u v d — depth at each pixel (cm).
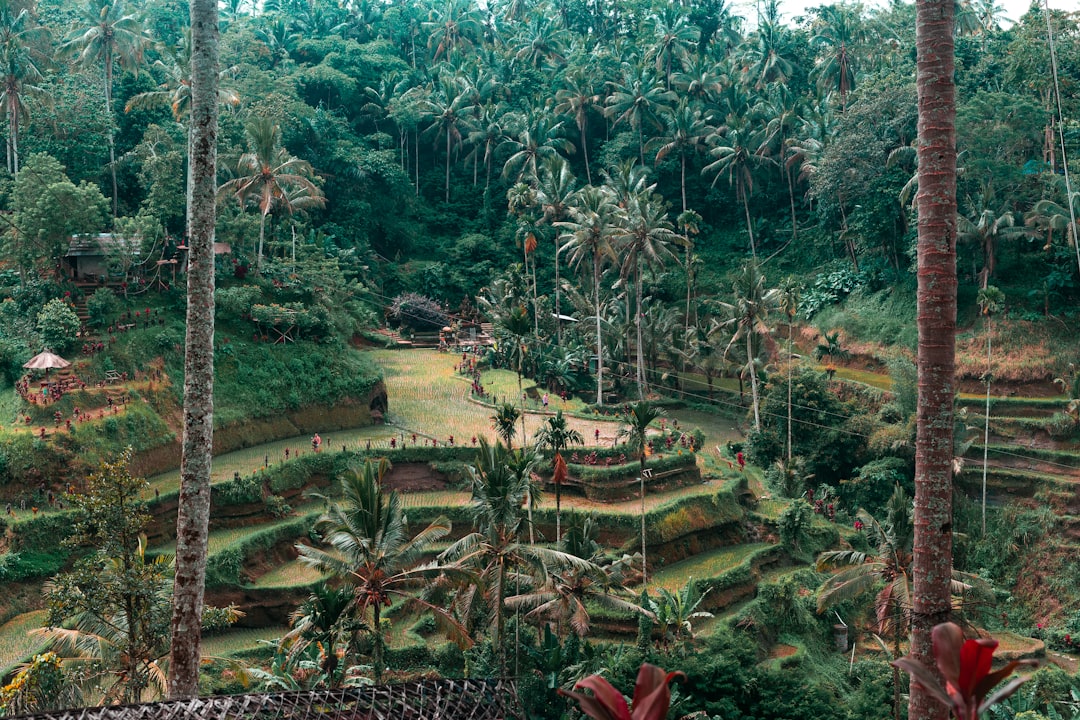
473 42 13462
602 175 11856
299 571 4972
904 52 10825
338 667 3866
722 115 11500
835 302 9700
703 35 13188
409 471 5944
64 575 2816
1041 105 8556
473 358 8506
